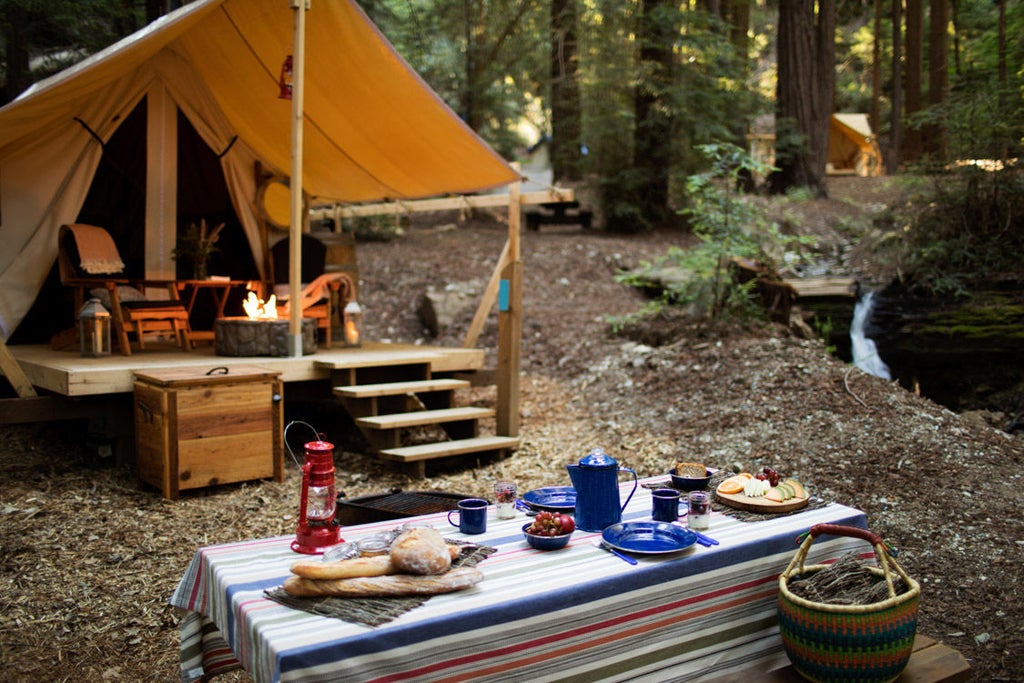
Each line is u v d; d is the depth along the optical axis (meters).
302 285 7.61
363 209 9.21
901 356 8.25
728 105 14.41
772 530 2.88
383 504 3.76
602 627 2.41
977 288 8.50
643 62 13.67
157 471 4.86
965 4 14.60
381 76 6.26
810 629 2.49
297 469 5.52
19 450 5.39
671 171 14.05
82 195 6.89
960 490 4.83
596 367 7.95
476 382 6.95
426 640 2.11
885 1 25.48
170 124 7.59
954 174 9.15
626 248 12.42
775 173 14.29
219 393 4.95
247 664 2.16
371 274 11.21
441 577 2.33
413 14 13.62
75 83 5.55
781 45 14.18
